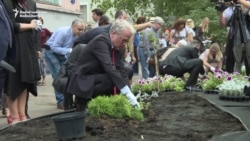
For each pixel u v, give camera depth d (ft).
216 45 32.55
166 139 12.06
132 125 13.43
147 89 23.45
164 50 28.53
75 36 25.99
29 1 18.86
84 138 12.07
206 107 18.07
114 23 15.02
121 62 15.90
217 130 13.24
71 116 11.90
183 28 35.91
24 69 18.21
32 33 18.65
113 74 14.62
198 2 59.52
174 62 27.02
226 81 22.66
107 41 14.93
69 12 75.97
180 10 72.90
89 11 107.24
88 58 15.28
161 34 34.12
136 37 35.99
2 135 13.12
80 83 15.14
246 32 25.41
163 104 19.02
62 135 11.96
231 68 27.17
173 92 24.27
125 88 14.57
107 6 74.74
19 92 18.43
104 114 13.84
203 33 37.11
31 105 27.78
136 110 14.34
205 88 24.66
